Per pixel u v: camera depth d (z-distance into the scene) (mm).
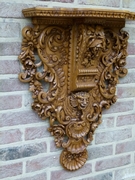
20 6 1150
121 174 1558
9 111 1203
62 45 1228
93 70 1251
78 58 1210
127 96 1485
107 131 1466
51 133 1299
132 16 1183
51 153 1332
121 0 1367
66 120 1298
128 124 1523
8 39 1148
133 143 1563
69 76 1259
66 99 1282
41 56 1189
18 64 1183
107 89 1382
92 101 1346
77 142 1349
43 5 1194
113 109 1458
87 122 1344
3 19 1129
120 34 1345
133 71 1473
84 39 1157
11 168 1253
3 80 1169
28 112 1243
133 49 1444
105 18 1157
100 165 1482
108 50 1332
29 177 1301
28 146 1273
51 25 1179
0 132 1202
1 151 1219
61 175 1376
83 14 1077
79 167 1389
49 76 1229
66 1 1234
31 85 1211
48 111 1255
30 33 1157
